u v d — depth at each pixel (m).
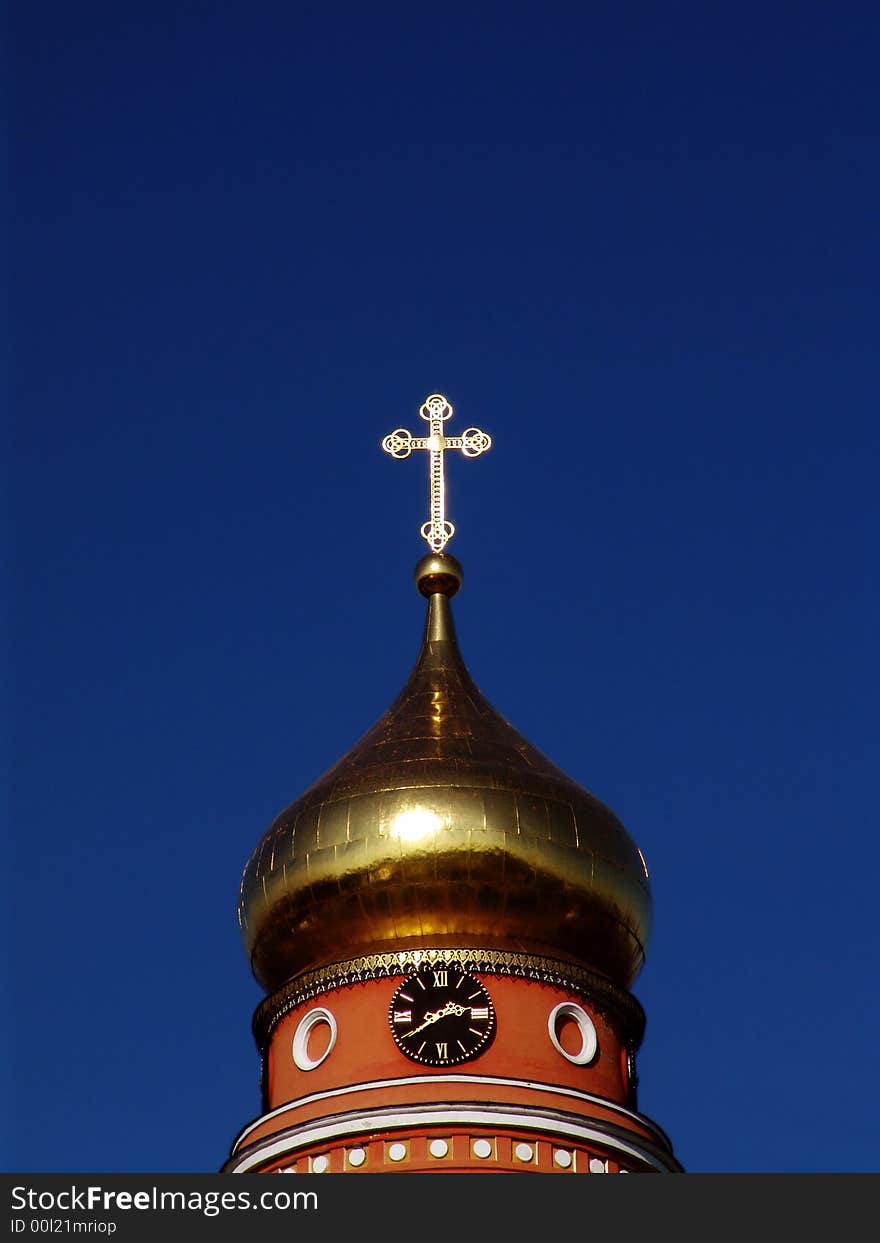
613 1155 54.34
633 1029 58.16
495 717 60.66
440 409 66.94
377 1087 54.34
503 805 57.53
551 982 56.44
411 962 56.22
